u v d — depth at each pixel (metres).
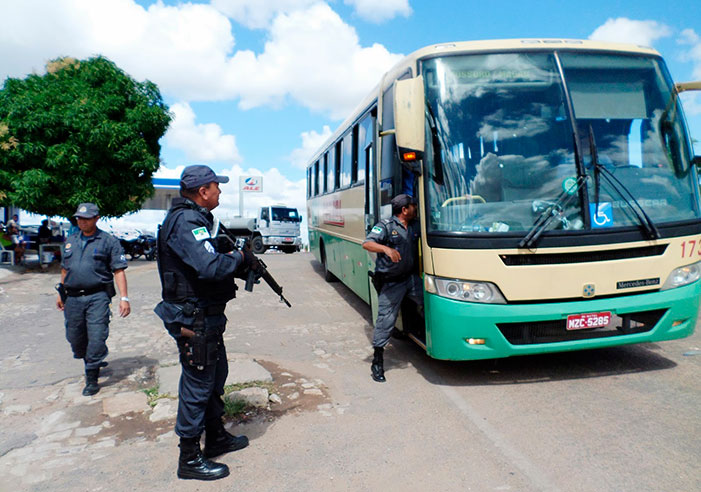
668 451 3.62
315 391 5.16
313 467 3.61
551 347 4.85
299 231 27.64
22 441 4.15
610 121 5.16
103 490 3.38
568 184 4.90
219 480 3.47
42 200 15.01
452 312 4.82
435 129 5.10
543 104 5.14
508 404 4.65
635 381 5.07
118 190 16.11
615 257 4.87
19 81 15.59
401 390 5.16
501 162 4.97
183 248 3.33
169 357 6.57
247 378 5.41
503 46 5.34
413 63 5.45
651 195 5.04
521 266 4.71
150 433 4.26
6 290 12.38
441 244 4.88
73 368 6.21
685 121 5.46
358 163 8.48
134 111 16.23
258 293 11.44
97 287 5.25
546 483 3.28
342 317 8.88
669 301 4.99
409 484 3.34
